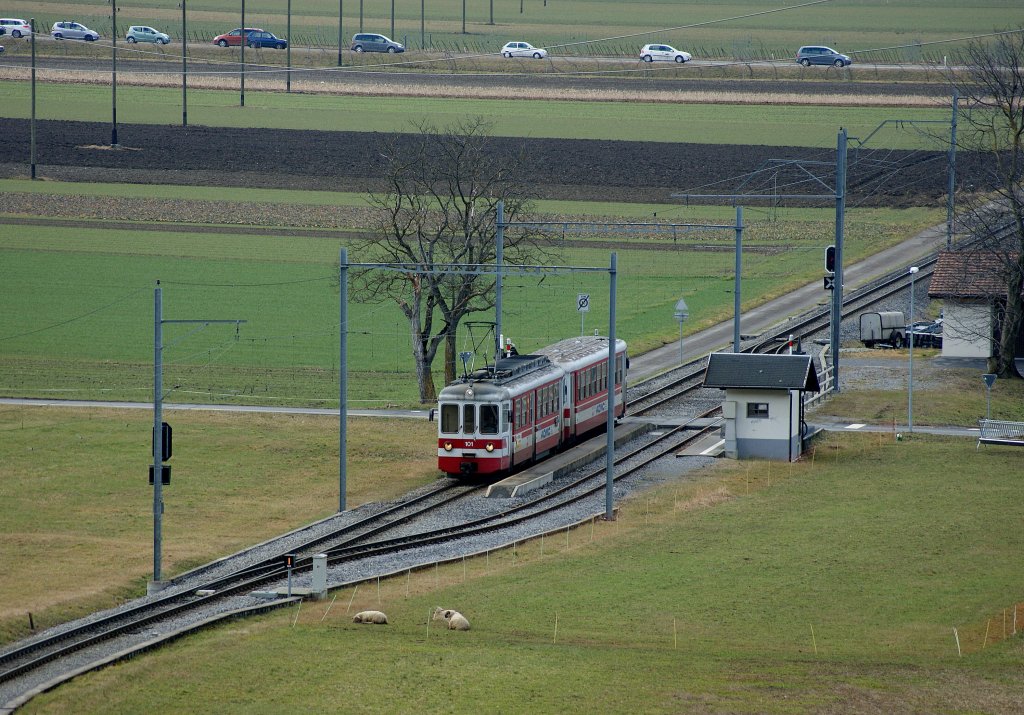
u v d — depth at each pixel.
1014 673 132.00
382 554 185.00
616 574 171.75
